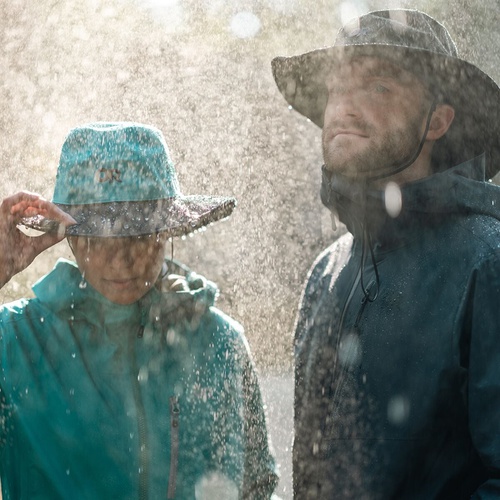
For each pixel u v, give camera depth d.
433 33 3.29
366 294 3.19
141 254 2.89
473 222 3.08
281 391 6.55
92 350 2.95
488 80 3.21
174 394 2.98
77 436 2.91
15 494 2.93
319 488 3.24
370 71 3.17
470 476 3.03
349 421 3.16
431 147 3.30
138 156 2.92
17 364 2.93
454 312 2.99
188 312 3.01
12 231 2.93
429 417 3.01
